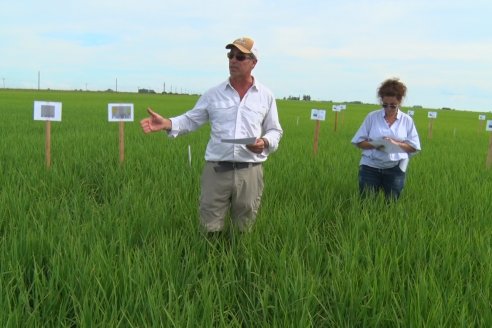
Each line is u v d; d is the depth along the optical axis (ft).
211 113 13.74
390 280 11.25
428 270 11.55
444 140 53.83
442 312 9.22
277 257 12.09
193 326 8.85
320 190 20.44
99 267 10.55
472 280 11.51
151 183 20.51
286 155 31.07
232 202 14.10
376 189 18.54
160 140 37.60
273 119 14.06
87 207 16.34
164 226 15.01
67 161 25.08
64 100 142.72
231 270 11.24
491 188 22.09
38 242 12.44
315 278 10.98
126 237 13.47
